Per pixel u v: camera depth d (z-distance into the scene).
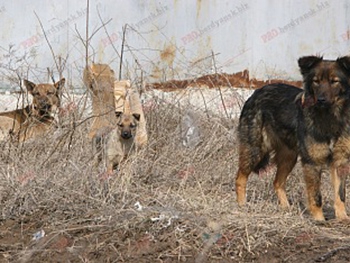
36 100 16.83
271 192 12.89
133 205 11.26
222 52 23.34
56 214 11.19
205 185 12.82
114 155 13.91
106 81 14.78
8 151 13.27
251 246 10.01
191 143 14.52
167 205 11.10
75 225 10.77
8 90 19.64
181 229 10.34
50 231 10.68
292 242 10.26
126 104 14.99
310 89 11.41
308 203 11.62
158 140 13.98
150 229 10.43
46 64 22.80
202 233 10.19
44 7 23.05
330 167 11.59
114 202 11.46
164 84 16.84
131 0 23.12
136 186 12.33
